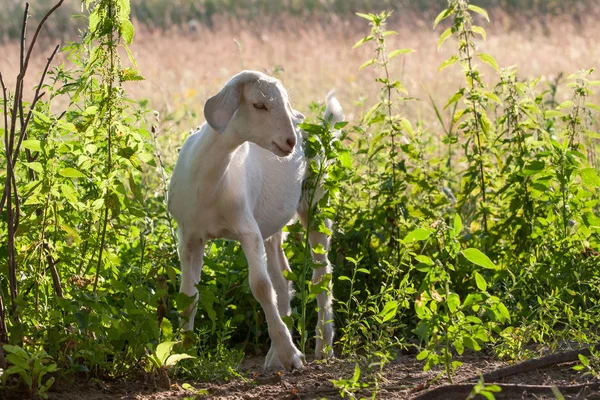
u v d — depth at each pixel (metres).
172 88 19.75
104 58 6.70
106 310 6.59
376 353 6.45
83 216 7.38
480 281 6.14
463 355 7.39
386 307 6.91
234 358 7.29
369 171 10.28
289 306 8.77
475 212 10.26
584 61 23.28
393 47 26.23
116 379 6.59
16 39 29.59
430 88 19.25
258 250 7.46
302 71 22.98
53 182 6.52
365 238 9.38
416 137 10.75
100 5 6.63
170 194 7.64
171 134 12.23
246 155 7.73
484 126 9.62
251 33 31.17
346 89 19.72
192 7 35.25
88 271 7.04
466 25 9.82
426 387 6.18
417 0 34.81
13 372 5.77
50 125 6.69
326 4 35.25
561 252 8.23
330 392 6.20
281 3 35.91
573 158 8.25
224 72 22.27
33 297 6.81
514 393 5.85
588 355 6.65
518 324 7.78
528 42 27.17
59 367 6.32
